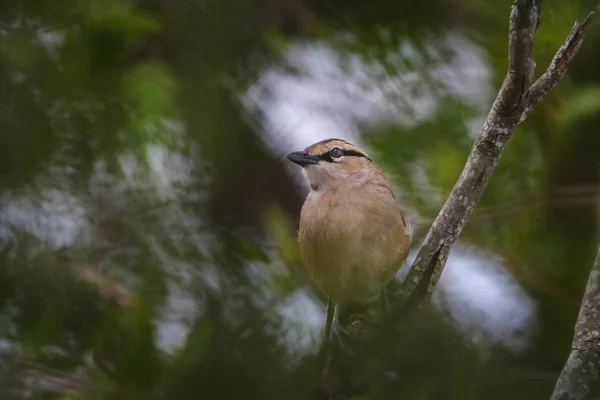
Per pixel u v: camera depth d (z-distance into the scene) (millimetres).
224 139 14219
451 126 13773
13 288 10914
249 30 14266
